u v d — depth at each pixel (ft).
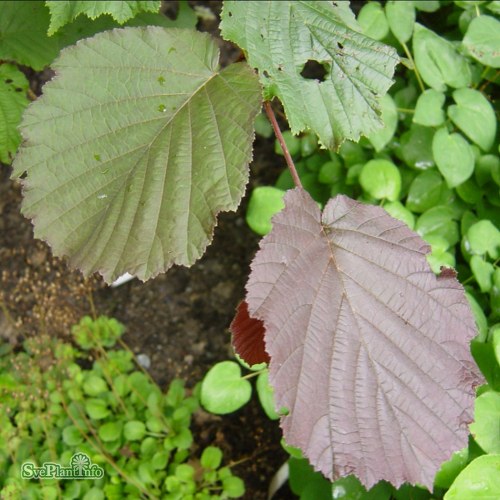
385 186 1.11
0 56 1.02
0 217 1.55
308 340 0.73
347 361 0.74
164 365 1.45
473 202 1.15
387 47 0.80
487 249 1.05
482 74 1.18
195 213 0.73
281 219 0.74
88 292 1.50
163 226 0.74
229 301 1.49
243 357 0.79
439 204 1.17
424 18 1.33
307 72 1.45
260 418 1.38
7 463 1.27
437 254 1.07
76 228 0.76
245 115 0.74
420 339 0.75
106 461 1.26
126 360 1.39
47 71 1.54
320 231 0.76
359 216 0.77
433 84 1.14
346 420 0.72
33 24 1.03
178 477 1.22
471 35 1.09
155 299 1.50
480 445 0.89
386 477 0.72
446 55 1.15
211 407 1.07
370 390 0.74
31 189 0.76
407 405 0.74
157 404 1.30
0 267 1.52
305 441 0.71
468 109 1.11
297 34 0.81
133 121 0.78
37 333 1.47
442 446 0.73
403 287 0.75
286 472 1.24
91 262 0.75
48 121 0.77
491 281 1.02
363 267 0.76
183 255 0.73
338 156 1.27
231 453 1.36
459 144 1.10
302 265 0.74
